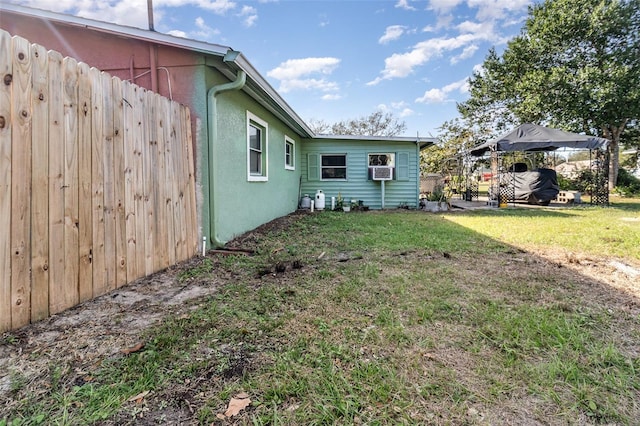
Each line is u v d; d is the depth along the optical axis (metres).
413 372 1.59
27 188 1.99
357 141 10.74
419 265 3.52
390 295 2.62
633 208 9.87
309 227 6.31
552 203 11.98
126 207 2.85
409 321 2.15
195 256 3.89
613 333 1.99
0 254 1.84
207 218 4.09
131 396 1.40
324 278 3.06
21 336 1.88
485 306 2.39
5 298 1.87
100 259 2.57
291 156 9.59
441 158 18.59
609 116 14.98
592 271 3.30
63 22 3.85
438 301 2.48
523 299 2.55
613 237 5.04
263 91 5.09
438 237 5.16
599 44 15.73
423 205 10.53
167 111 3.47
